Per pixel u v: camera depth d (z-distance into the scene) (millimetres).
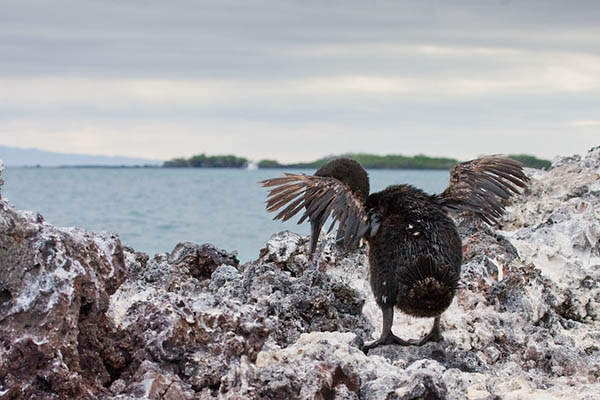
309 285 10195
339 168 10211
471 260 11492
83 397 6672
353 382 7426
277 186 9398
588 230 13203
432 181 73625
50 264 6820
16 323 6602
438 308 8641
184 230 39312
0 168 7562
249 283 10273
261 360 7844
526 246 12648
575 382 8406
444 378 7992
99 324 7438
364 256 11672
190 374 7363
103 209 57281
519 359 9539
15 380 6480
